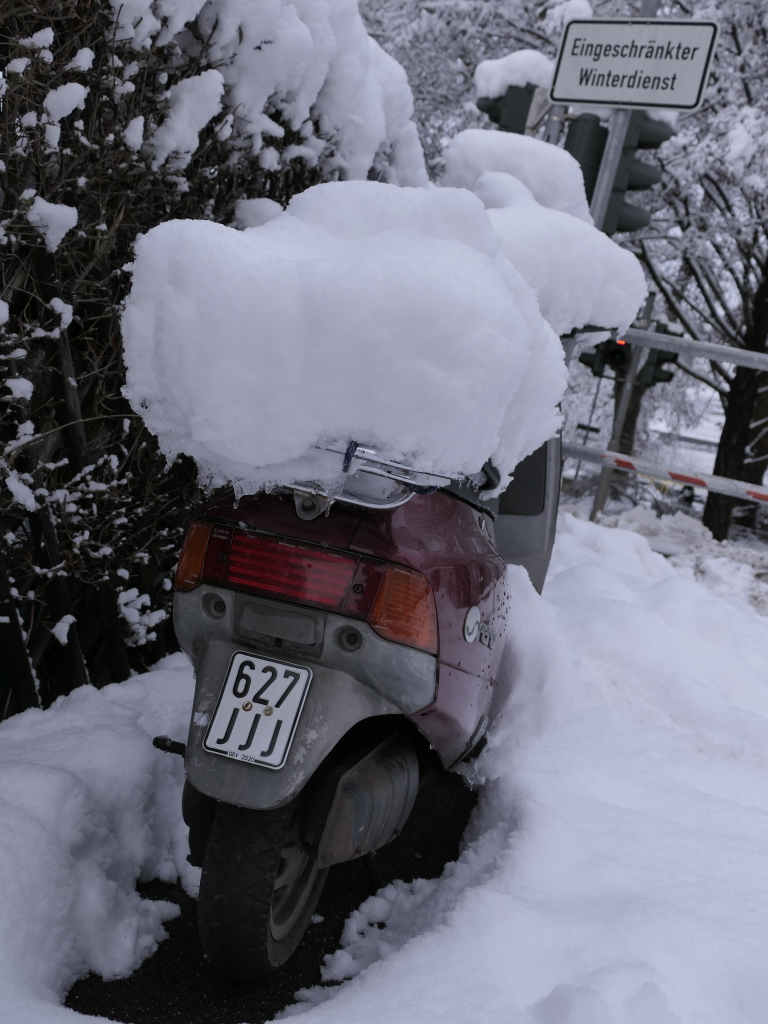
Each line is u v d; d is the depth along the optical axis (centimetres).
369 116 443
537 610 314
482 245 238
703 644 510
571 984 205
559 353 253
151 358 204
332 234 244
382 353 188
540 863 266
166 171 318
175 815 277
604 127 758
